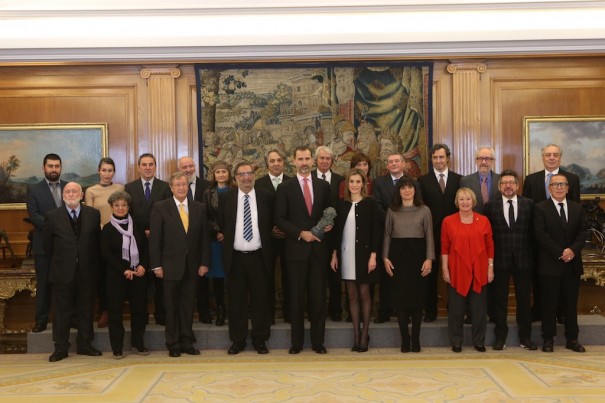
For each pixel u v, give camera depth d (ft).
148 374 20.02
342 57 28.55
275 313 27.37
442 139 29.07
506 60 28.94
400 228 22.70
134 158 28.89
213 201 24.54
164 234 22.48
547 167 24.06
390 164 24.54
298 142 28.91
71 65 28.55
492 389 17.83
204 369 20.58
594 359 21.43
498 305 23.11
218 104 28.78
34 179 28.78
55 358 22.30
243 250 22.54
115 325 22.47
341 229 22.74
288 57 28.53
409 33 28.35
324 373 19.83
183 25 28.43
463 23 28.45
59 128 28.73
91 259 22.75
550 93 28.96
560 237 22.43
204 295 25.29
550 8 27.58
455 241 22.71
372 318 26.23
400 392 17.63
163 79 28.68
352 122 28.89
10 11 26.96
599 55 28.45
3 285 25.85
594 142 28.89
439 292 28.22
